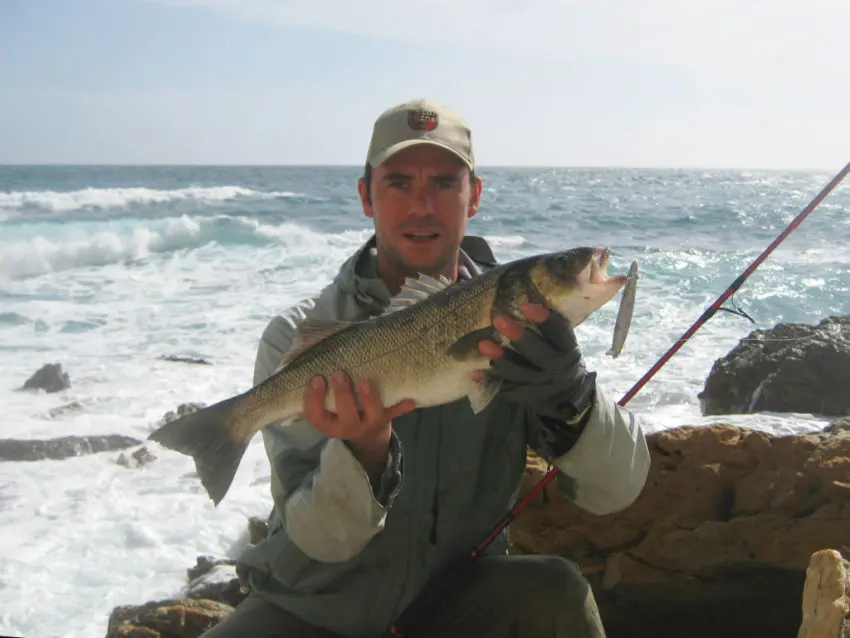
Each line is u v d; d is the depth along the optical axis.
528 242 28.22
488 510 3.28
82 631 5.09
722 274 18.80
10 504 6.84
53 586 5.60
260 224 27.62
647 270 19.59
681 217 38.06
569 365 2.71
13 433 8.35
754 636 4.21
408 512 3.16
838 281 17.44
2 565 5.84
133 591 5.56
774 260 21.66
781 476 4.17
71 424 8.74
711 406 9.02
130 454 7.89
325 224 33.69
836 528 3.92
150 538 6.29
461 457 3.21
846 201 47.69
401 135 3.45
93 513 6.70
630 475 3.18
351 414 2.82
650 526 4.26
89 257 21.62
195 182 78.00
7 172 112.00
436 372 2.88
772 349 8.90
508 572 3.17
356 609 3.13
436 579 3.15
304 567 3.16
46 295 17.12
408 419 3.20
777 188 76.81
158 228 24.09
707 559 4.07
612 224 35.19
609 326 13.09
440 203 3.46
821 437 4.31
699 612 4.21
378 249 3.63
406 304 3.02
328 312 3.48
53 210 32.16
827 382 8.29
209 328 13.84
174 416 9.07
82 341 12.97
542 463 4.35
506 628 3.17
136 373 10.98
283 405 3.05
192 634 4.49
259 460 7.95
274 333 3.46
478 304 2.83
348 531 2.91
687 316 14.04
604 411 3.00
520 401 2.80
